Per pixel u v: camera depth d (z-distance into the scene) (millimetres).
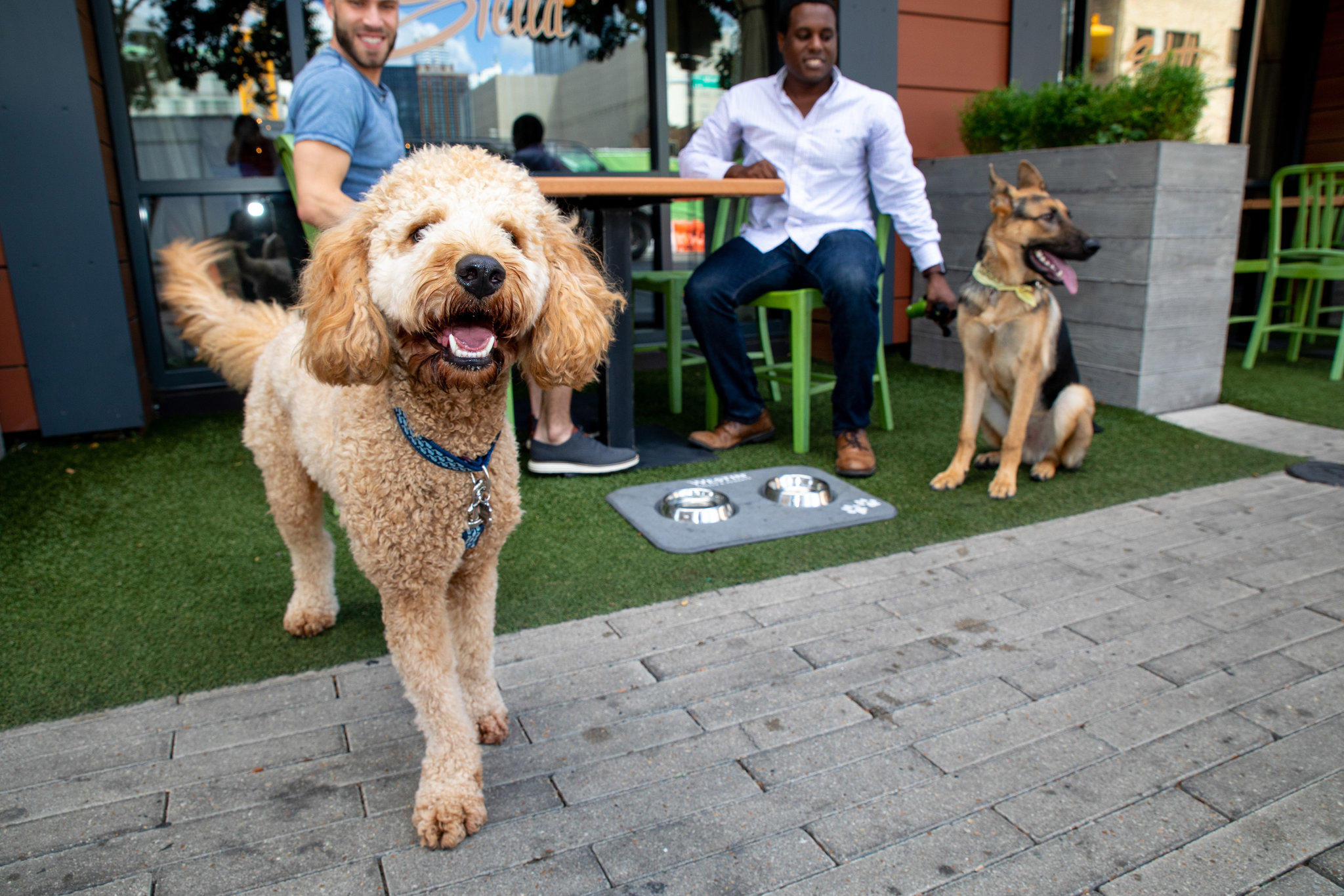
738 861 1499
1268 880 1440
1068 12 6270
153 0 4352
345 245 1563
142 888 1445
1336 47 6789
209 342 2256
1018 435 3377
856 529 3041
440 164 1614
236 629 2357
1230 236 4480
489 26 5059
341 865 1503
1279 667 2107
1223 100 6984
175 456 3834
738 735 1864
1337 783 1681
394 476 1534
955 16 5434
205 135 4582
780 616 2406
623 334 3619
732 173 3768
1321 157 6988
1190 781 1692
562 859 1510
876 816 1607
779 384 5188
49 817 1623
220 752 1817
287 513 2176
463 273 1409
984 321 3344
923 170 5445
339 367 1523
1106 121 4480
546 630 2336
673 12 5438
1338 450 3908
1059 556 2795
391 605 1627
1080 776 1712
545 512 3189
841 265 3516
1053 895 1414
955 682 2062
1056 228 3195
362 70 2787
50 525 3053
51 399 3867
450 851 1530
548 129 5312
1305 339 6590
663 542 2875
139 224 4414
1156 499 3328
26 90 3602
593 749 1825
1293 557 2760
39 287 3766
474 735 1674
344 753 1814
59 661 2182
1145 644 2227
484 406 1555
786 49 3789
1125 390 4520
